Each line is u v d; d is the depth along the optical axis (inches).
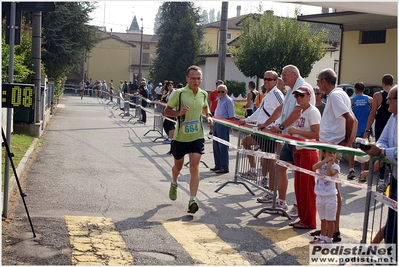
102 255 206.5
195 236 239.8
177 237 236.2
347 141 235.5
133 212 278.4
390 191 198.8
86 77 2748.5
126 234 236.7
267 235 247.4
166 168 427.5
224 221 270.4
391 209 200.1
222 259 209.5
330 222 225.6
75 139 595.8
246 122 363.6
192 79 286.0
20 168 364.2
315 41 1071.0
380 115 406.6
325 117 239.3
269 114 331.0
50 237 225.0
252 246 228.8
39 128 569.3
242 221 272.4
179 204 302.5
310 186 260.4
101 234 234.4
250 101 681.0
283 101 310.5
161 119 645.9
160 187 347.9
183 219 269.6
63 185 335.0
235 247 226.2
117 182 356.2
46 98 760.3
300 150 261.7
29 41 658.2
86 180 356.8
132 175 386.9
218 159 429.4
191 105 285.4
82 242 221.1
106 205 289.4
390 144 209.5
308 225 261.6
